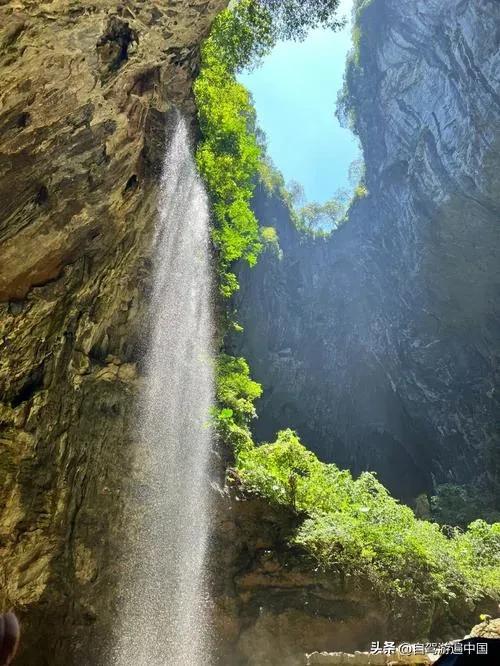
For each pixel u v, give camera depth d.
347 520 13.17
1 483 8.98
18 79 7.39
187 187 13.17
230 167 15.95
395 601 11.64
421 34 35.72
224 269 16.67
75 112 8.55
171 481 12.06
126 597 10.48
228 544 11.78
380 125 41.16
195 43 9.65
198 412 13.52
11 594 8.98
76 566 9.90
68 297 10.19
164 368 12.91
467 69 30.94
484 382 34.19
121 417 11.52
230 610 10.82
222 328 16.09
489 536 17.34
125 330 12.09
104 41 7.97
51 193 9.08
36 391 9.66
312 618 10.74
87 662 9.59
